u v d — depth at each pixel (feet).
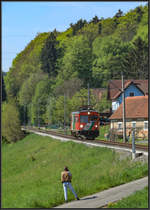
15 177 208.64
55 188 131.54
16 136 378.94
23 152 288.92
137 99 265.75
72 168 165.48
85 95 406.41
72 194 98.94
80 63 621.31
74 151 198.39
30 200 105.70
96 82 598.34
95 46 644.27
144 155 125.29
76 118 215.92
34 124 561.43
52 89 572.51
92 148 182.29
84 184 113.50
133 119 249.96
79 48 631.97
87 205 81.41
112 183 104.32
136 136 220.43
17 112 394.11
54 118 453.17
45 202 96.22
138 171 111.45
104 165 142.20
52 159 210.38
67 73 622.54
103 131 289.94
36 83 625.41
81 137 219.00
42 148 263.29
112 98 379.55
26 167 232.12
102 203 80.53
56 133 330.13
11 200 131.85
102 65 595.88
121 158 139.44
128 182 103.35
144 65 547.08
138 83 381.60
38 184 161.17
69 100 417.28
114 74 583.17
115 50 606.96
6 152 332.19
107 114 370.73
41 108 554.87
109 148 163.53
